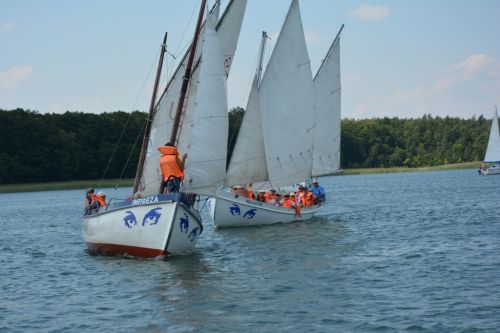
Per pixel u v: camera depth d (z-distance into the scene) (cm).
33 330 1967
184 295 2292
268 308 2100
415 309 2044
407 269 2659
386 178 15325
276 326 1911
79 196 11094
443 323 1895
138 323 1983
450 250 3102
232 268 2769
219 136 3027
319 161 5700
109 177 14188
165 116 3347
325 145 5712
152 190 3397
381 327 1877
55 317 2105
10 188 13238
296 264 2848
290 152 4600
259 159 4478
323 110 5678
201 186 3003
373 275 2561
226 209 4206
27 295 2458
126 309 2148
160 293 2334
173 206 2811
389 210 5538
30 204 9075
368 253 3095
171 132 3341
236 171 4431
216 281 2505
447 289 2288
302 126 4641
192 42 3150
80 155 14075
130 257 3048
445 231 3862
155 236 2878
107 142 14200
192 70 3300
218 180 3039
